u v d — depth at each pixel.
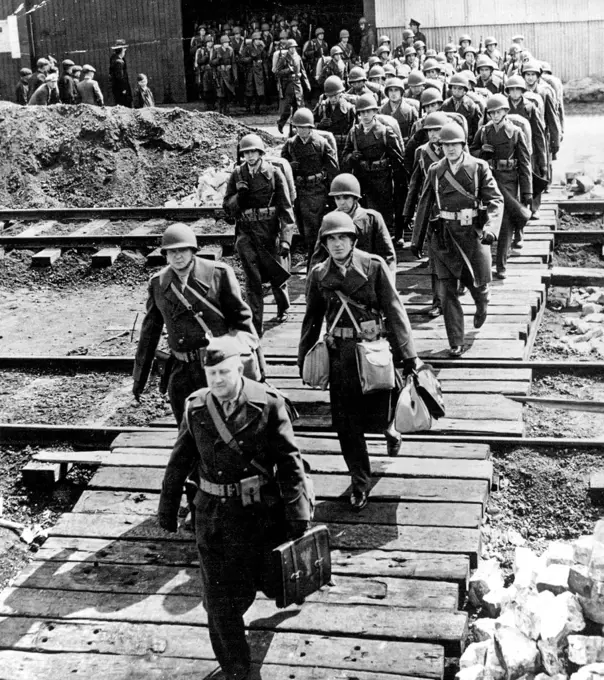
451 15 30.00
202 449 5.68
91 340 12.18
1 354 11.84
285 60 23.20
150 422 9.63
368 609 6.58
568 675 6.06
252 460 5.67
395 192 13.25
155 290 7.15
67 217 16.30
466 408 9.00
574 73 29.83
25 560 8.28
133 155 18.08
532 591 6.58
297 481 5.68
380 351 7.02
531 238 13.95
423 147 10.90
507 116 12.02
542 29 29.67
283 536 5.82
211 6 32.19
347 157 12.80
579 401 9.12
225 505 5.69
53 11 31.33
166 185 17.50
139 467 8.46
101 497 8.14
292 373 9.92
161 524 5.89
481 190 9.62
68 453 9.09
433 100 12.63
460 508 7.48
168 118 18.55
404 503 7.58
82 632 6.70
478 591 6.90
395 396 7.42
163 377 7.29
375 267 7.07
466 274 9.80
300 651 6.30
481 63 17.42
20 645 6.63
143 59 31.61
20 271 14.74
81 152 18.17
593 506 7.93
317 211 12.14
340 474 8.03
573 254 14.16
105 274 14.53
